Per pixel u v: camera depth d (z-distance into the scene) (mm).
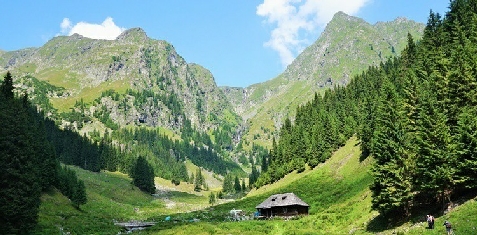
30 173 67375
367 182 81625
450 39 94812
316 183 107375
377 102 101188
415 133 54812
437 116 48344
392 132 55125
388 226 51656
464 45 77938
